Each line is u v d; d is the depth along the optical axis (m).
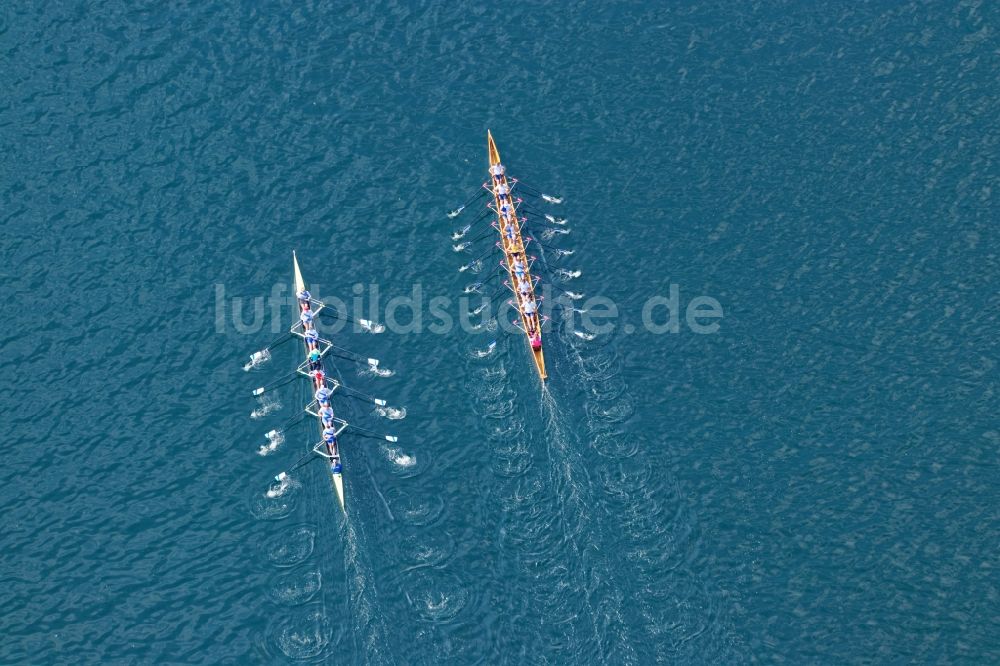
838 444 162.88
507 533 154.12
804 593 149.62
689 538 153.88
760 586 150.12
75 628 150.25
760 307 177.62
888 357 171.50
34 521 160.00
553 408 165.62
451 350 173.62
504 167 194.75
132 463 165.00
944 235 184.12
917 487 158.50
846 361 171.38
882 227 185.75
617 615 146.88
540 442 162.62
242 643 147.25
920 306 176.62
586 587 149.00
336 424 164.88
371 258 185.25
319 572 152.00
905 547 153.25
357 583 150.25
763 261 183.00
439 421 166.00
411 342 175.00
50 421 169.75
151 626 149.88
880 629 146.75
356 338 175.62
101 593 153.00
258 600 150.50
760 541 153.88
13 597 153.12
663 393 168.25
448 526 155.12
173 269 185.62
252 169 197.12
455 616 147.38
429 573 150.88
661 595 148.75
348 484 159.12
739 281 180.75
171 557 155.50
